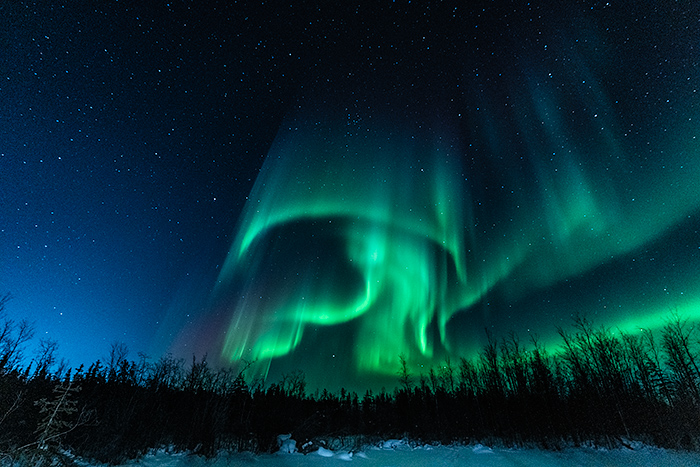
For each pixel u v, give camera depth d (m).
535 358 31.98
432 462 19.58
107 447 14.38
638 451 19.64
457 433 30.11
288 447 21.81
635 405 25.41
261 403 26.67
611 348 30.11
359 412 39.69
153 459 15.66
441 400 37.25
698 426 21.89
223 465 16.12
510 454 21.03
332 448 24.09
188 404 21.06
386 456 22.17
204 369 24.22
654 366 28.72
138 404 18.53
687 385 26.31
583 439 23.88
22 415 12.34
